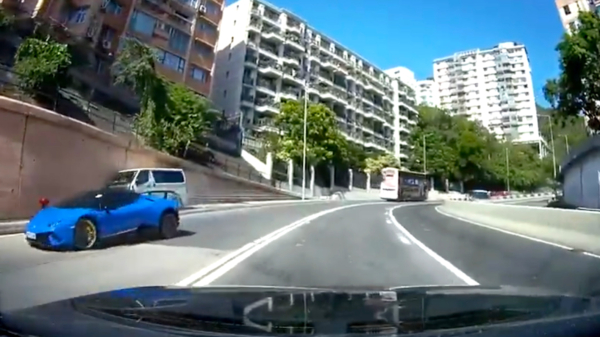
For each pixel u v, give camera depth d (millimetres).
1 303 5645
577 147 41656
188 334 1940
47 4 34500
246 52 63562
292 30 71125
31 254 9547
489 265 9633
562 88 34531
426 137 88562
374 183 71875
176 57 43688
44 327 2062
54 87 25000
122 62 31984
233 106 61812
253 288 3559
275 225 17969
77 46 34438
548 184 104000
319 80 75625
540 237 15656
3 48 30109
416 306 2715
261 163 50156
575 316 2334
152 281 7297
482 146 91688
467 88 148750
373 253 11086
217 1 48656
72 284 6902
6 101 14742
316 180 59875
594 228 12758
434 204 48375
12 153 15008
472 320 2268
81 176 18500
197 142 41500
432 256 10836
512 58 143625
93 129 19234
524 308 2648
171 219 13203
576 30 33719
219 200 32688
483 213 24188
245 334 1950
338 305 2744
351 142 75688
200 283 7176
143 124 31141
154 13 41688
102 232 10805
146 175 19406
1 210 14500
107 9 37719
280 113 57125
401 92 100312
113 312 2373
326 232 15828
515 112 140500
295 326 2109
